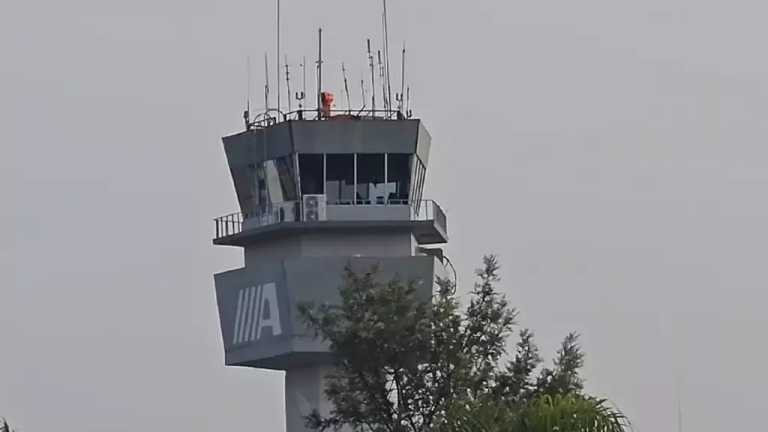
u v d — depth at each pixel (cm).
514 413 17212
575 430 15738
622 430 15788
